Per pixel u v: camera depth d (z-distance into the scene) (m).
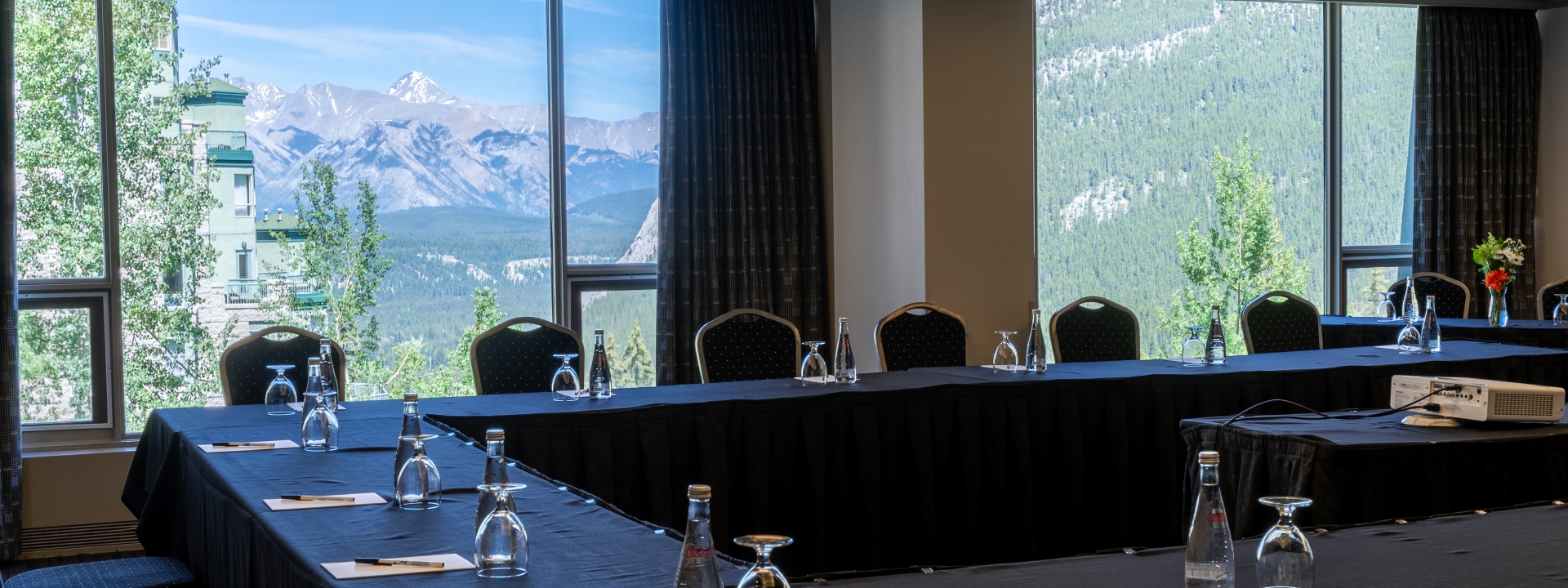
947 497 4.20
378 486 2.62
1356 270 7.88
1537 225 8.11
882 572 1.86
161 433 3.81
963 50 6.20
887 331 5.16
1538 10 7.97
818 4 6.70
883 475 4.12
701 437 3.89
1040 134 7.12
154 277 5.71
